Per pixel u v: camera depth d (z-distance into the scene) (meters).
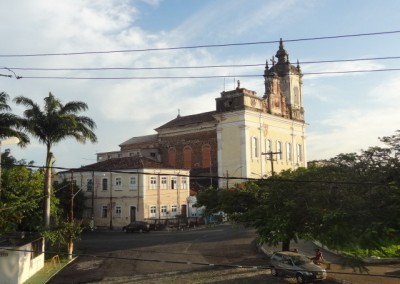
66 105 34.34
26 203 30.89
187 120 73.44
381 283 23.19
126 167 57.50
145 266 30.33
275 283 24.89
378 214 17.34
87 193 59.81
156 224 53.88
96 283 26.02
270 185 25.61
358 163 20.11
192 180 68.62
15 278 26.05
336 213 17.44
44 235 31.58
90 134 34.69
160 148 74.69
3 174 33.03
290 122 74.06
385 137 19.73
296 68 77.56
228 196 30.20
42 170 37.31
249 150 63.94
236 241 40.16
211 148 68.19
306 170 24.64
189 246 38.25
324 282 24.47
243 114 63.75
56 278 27.83
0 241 29.83
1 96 30.22
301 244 37.75
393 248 28.86
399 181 18.30
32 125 32.09
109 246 39.44
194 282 25.45
